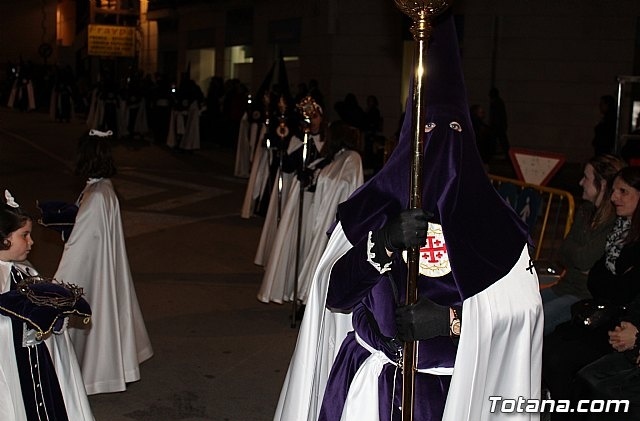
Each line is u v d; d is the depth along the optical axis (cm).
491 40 2150
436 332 265
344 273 279
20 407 360
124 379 520
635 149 1075
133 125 2388
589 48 2089
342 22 2283
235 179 1616
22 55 4628
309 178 670
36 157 1881
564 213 1123
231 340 640
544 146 2144
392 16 2242
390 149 699
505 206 278
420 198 257
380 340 289
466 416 272
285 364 595
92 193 507
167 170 1730
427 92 279
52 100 2983
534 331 284
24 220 366
